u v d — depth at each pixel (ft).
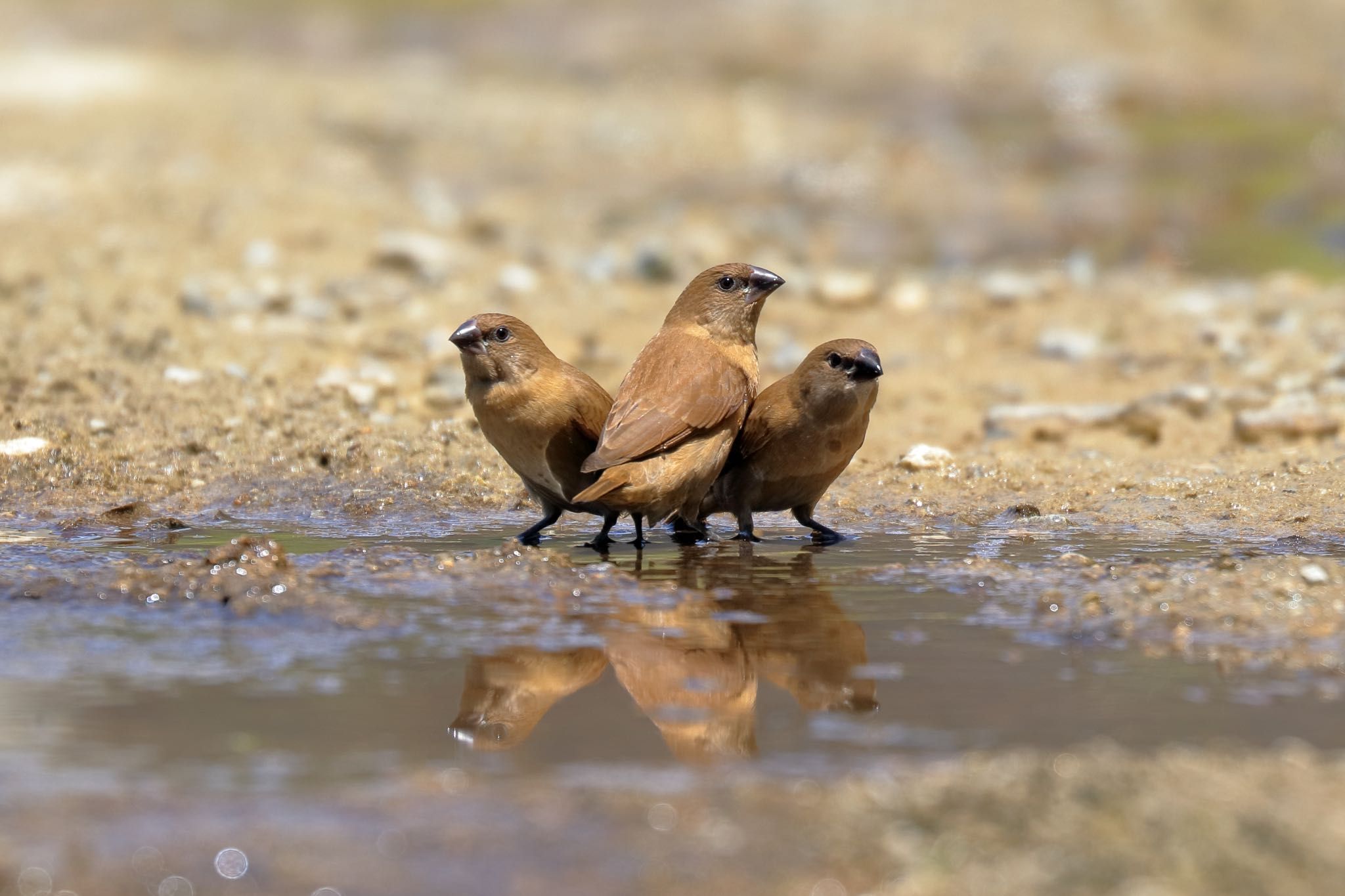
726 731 22.89
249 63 134.51
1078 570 32.32
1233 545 35.58
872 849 18.17
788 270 74.74
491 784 20.49
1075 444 46.75
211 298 58.59
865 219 97.35
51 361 49.73
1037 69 136.26
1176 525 38.09
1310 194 101.50
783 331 61.62
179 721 23.11
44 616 28.99
